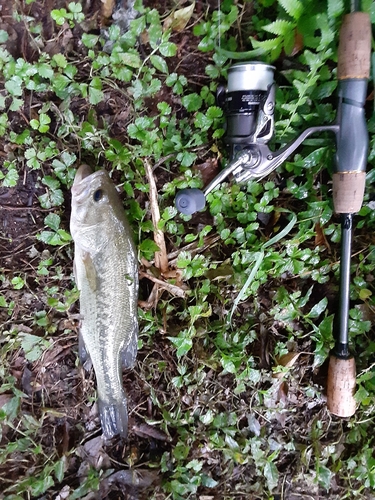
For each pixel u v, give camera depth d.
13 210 0.40
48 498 0.41
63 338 0.41
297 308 0.41
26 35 0.37
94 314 0.37
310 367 0.43
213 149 0.39
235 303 0.40
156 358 0.42
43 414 0.41
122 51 0.37
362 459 0.42
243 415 0.43
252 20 0.38
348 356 0.39
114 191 0.36
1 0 0.37
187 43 0.39
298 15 0.34
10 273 0.40
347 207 0.36
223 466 0.43
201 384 0.42
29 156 0.38
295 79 0.36
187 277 0.40
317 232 0.41
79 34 0.38
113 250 0.36
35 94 0.38
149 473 0.42
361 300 0.41
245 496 0.43
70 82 0.37
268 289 0.42
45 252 0.40
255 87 0.34
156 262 0.40
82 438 0.42
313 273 0.41
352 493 0.43
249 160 0.35
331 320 0.41
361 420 0.42
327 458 0.43
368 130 0.37
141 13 0.37
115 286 0.37
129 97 0.38
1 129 0.37
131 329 0.38
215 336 0.42
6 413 0.40
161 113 0.38
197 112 0.38
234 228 0.41
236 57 0.37
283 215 0.41
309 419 0.43
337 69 0.34
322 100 0.38
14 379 0.40
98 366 0.38
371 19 0.34
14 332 0.40
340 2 0.33
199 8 0.38
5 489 0.40
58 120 0.38
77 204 0.34
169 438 0.42
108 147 0.39
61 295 0.41
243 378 0.41
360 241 0.41
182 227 0.41
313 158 0.38
